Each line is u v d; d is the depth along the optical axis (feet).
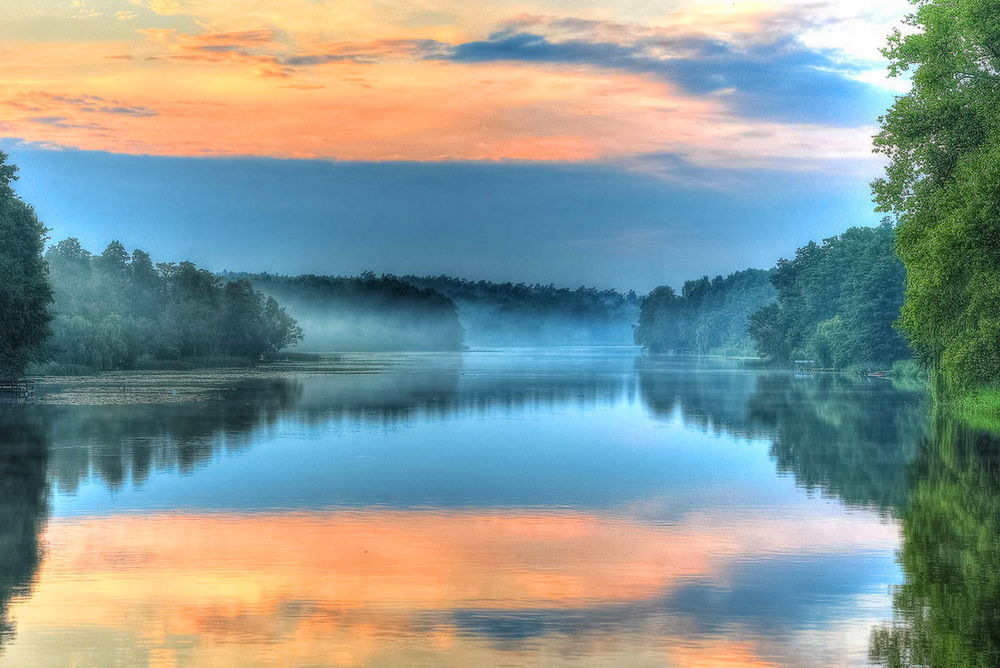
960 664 71.05
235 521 120.57
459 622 81.30
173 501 133.18
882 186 205.67
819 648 74.64
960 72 191.21
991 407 245.45
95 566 98.37
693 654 73.87
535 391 369.71
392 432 219.61
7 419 244.83
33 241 335.06
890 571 95.91
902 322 217.56
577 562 100.53
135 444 193.88
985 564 98.37
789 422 242.78
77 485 145.07
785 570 96.73
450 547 107.14
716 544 108.06
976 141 188.44
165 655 73.61
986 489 140.87
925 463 166.81
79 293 590.55
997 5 180.65
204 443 196.65
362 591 90.07
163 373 524.93
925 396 335.06
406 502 133.39
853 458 174.29
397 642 76.54
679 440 205.16
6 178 324.39
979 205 171.63
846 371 542.57
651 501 134.10
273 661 72.54
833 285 616.80
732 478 153.28
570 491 142.00
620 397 336.49
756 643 75.97
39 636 77.51
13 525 117.50
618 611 84.07
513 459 175.01
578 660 72.90
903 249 205.46
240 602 86.53
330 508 128.88
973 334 185.88
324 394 347.15
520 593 89.51
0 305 302.86
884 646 74.90
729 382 437.17
